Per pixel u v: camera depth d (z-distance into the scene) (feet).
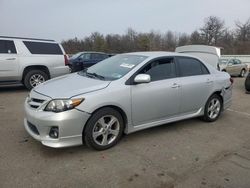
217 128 18.08
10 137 14.92
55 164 12.03
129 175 11.35
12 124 17.22
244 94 33.78
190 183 10.94
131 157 13.01
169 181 11.02
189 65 17.76
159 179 11.14
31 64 29.30
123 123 14.33
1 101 24.21
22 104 23.09
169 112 16.26
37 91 13.60
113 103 13.42
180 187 10.63
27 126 13.73
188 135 16.42
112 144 13.94
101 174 11.34
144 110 14.87
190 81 17.13
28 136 15.08
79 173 11.35
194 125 18.43
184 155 13.52
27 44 29.45
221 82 19.34
